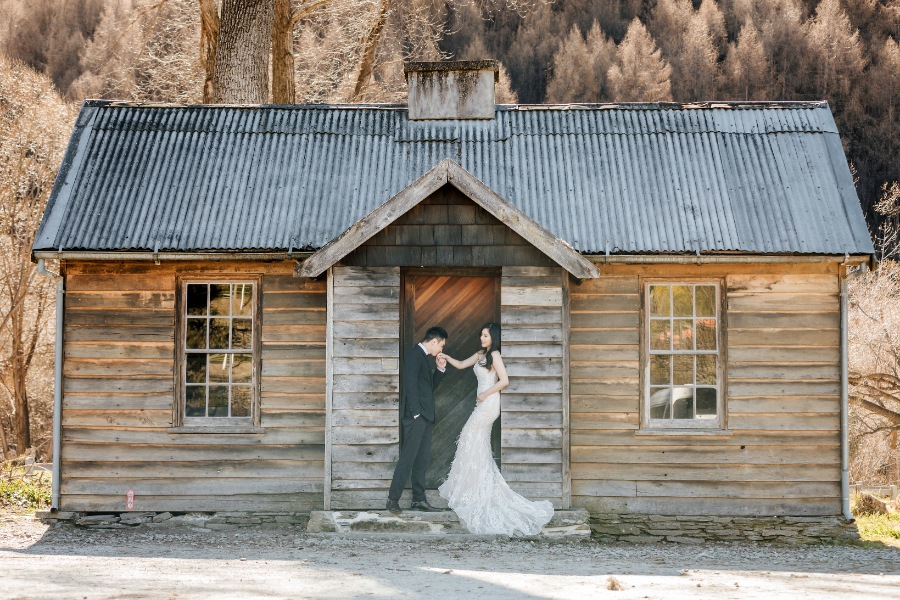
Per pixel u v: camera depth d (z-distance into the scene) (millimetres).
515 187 11406
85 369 10875
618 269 10891
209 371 11008
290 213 11086
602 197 11227
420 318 11703
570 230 10836
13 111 24984
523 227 10008
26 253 24172
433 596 6723
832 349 10789
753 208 10992
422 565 8414
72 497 10828
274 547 9562
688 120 12188
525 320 10305
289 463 10852
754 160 11570
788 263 10789
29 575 7574
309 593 6793
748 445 10727
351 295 10383
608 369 10844
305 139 12117
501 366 10125
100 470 10820
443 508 10414
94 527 10695
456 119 12453
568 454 10234
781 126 11992
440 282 11734
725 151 11711
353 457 10273
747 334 10797
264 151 11883
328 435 10289
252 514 10828
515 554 9328
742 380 10781
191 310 11047
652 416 10891
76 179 11234
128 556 8953
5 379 25938
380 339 10344
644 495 10734
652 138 11961
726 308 10852
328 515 10141
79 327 10898
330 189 11438
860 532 11484
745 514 10703
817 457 10711
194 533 10500
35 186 24422
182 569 8047
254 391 10922
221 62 16938
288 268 10945
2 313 25500
